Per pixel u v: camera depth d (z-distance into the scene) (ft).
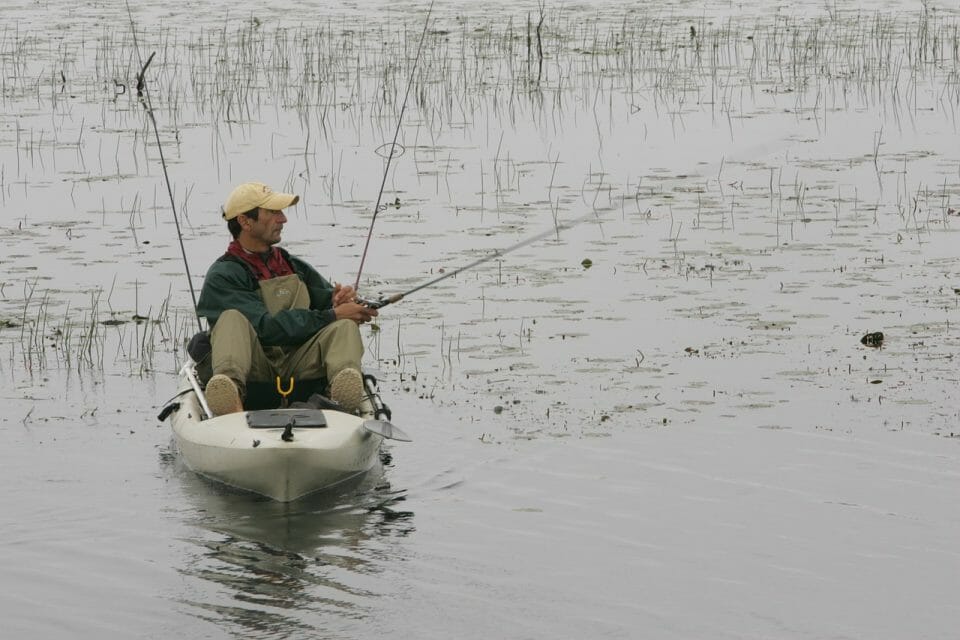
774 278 117.91
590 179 155.22
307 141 171.01
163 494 75.51
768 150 166.91
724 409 87.61
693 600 62.54
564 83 205.87
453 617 60.90
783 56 223.92
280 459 73.05
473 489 76.02
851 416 85.97
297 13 271.90
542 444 82.33
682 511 72.69
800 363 96.17
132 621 60.59
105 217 140.77
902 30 245.86
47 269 122.62
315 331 82.74
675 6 280.10
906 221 136.05
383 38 241.55
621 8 277.64
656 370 95.30
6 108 191.72
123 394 92.63
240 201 83.35
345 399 80.79
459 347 101.24
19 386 93.81
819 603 62.13
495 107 190.60
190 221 139.13
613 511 72.79
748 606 61.93
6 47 235.61
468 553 67.67
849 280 116.78
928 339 100.94
